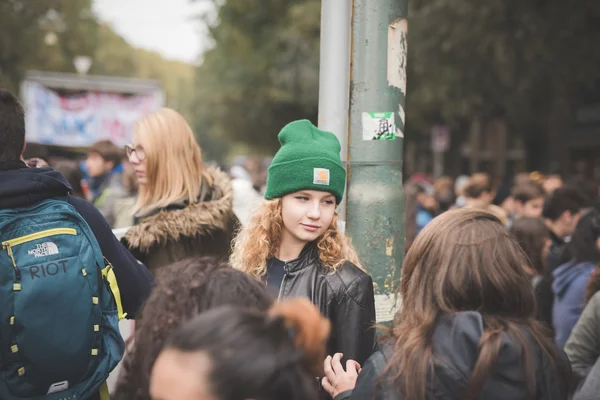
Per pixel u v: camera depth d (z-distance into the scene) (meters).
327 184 2.29
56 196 2.16
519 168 22.47
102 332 2.14
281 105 25.23
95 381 2.10
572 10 11.35
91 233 2.15
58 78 14.55
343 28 2.96
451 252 1.70
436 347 1.60
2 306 1.94
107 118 14.85
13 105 2.17
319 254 2.33
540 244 4.10
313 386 1.13
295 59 20.44
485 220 1.76
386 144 2.78
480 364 1.53
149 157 3.02
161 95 15.05
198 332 1.04
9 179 2.05
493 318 1.65
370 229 2.77
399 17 2.78
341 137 2.98
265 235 2.37
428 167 31.19
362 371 1.73
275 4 21.94
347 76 2.98
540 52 11.56
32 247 2.01
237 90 25.33
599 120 19.23
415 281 1.75
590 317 2.82
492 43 11.66
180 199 2.98
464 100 14.71
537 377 1.61
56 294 1.99
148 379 1.40
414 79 16.95
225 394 1.01
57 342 1.98
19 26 21.16
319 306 2.22
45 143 14.54
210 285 1.48
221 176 3.23
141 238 2.86
